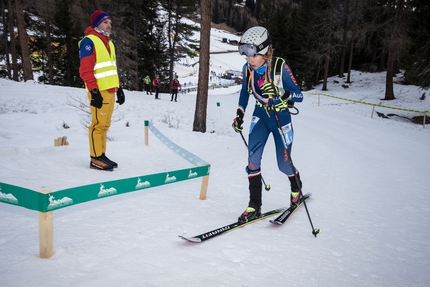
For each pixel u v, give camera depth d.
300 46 36.25
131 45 29.39
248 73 3.21
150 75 34.84
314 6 35.56
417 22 18.66
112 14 25.33
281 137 3.34
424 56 18.42
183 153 4.46
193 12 35.06
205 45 9.70
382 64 37.28
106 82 4.63
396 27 20.80
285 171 3.55
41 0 22.06
